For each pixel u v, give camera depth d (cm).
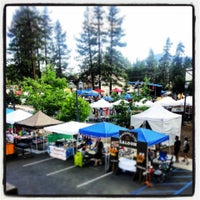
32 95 1680
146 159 848
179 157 1103
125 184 834
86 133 1067
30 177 898
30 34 2988
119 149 974
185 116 1939
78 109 1591
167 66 3716
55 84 1761
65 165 1036
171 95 3125
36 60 3111
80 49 3566
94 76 3612
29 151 1235
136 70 3731
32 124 1217
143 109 1552
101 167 1009
